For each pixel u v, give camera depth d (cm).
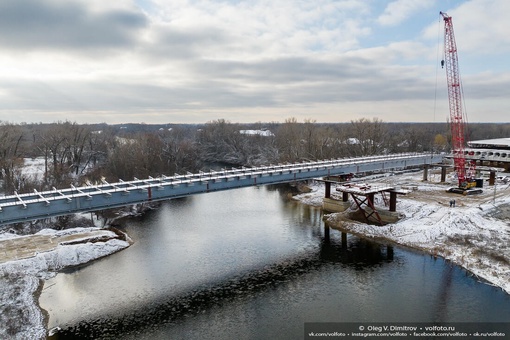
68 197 4175
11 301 3800
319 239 5950
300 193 9675
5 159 8519
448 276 4459
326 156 12550
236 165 15075
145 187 4762
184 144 13150
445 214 6266
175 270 4769
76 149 11400
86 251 5153
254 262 5022
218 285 4353
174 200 9075
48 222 6588
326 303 3884
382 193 7231
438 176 10012
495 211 6381
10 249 5144
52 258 4869
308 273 4641
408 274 4547
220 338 3300
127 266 4900
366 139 13788
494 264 4612
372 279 4431
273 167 7288
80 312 3762
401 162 9075
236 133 17062
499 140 11619
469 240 5338
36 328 3441
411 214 6619
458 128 8744
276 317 3634
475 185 8069
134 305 3903
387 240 5825
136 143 11906
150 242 5862
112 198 4522
